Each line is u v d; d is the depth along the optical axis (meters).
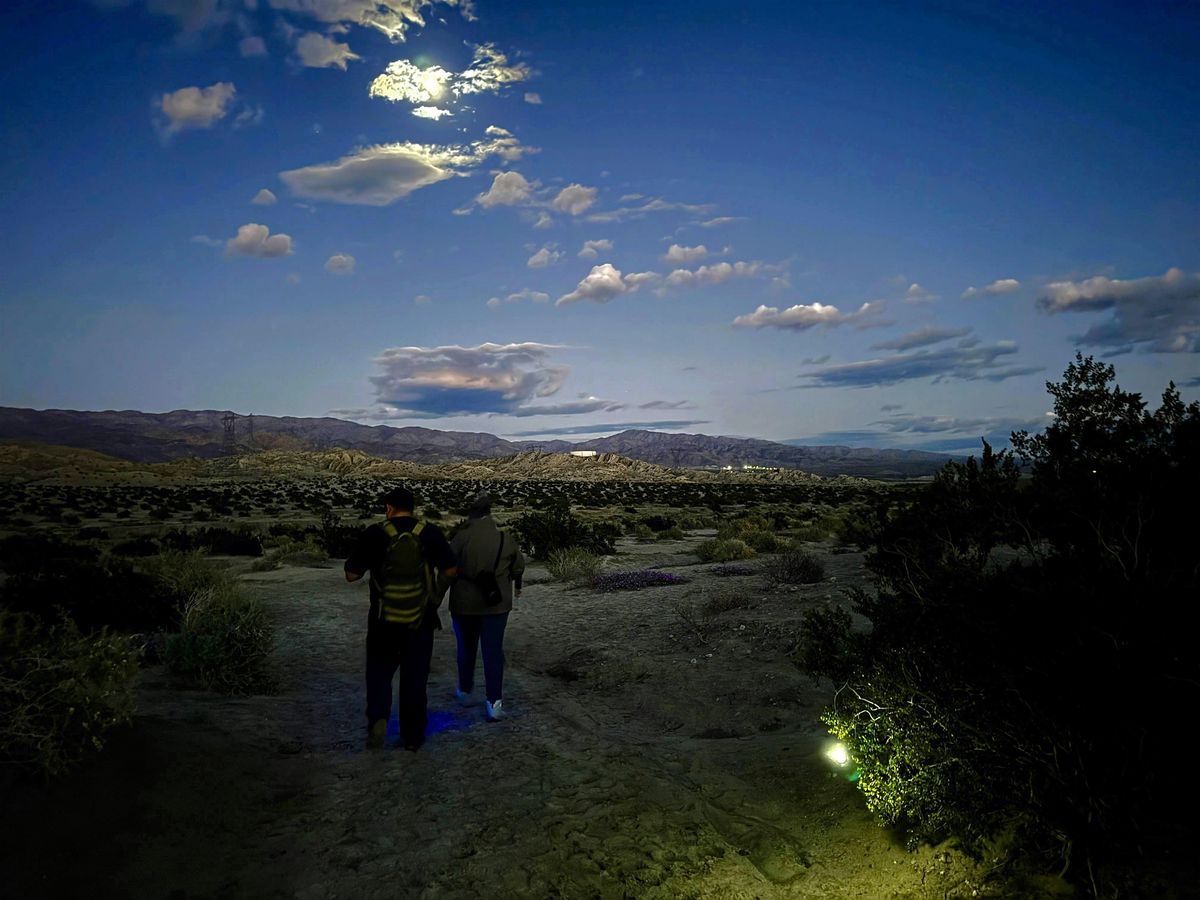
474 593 6.31
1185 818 3.13
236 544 24.77
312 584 15.73
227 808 4.09
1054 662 3.03
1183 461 3.75
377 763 5.15
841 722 4.25
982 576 4.02
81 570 8.97
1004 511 4.45
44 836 3.24
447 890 3.49
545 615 11.66
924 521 4.72
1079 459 4.17
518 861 3.78
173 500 64.12
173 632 8.62
